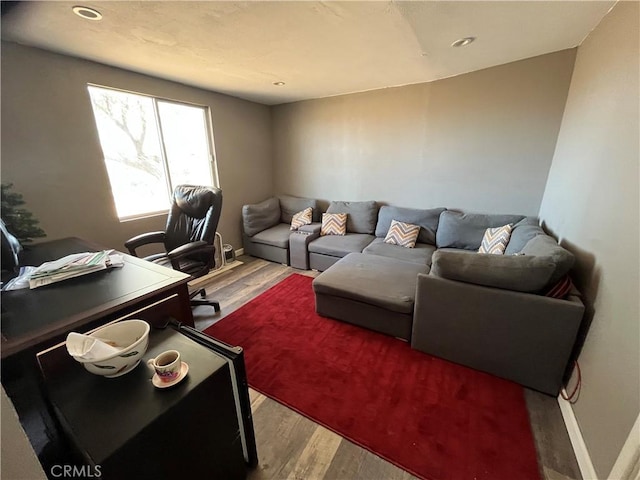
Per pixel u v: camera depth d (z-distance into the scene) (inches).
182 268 89.0
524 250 79.8
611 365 45.6
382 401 62.3
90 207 97.5
